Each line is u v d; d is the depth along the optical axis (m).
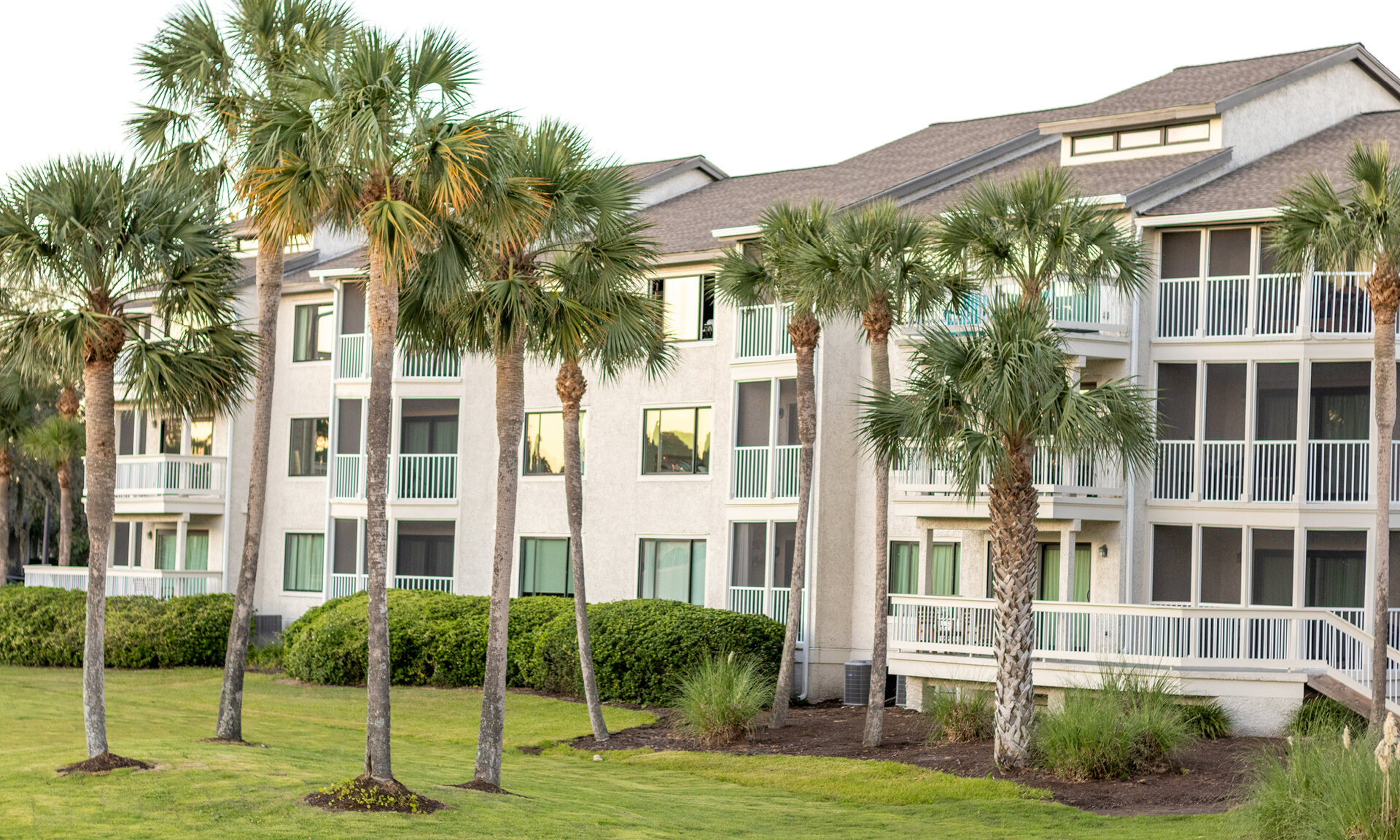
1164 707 21.92
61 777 17.67
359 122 15.73
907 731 25.08
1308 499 26.48
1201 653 23.95
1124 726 20.78
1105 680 22.58
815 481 30.86
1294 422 26.83
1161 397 27.69
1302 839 15.55
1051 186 21.55
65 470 43.72
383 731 16.80
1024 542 21.47
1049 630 25.02
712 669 26.09
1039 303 21.42
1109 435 20.70
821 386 30.94
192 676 34.94
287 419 39.84
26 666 37.28
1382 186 20.59
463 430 36.38
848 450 31.08
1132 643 24.25
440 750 24.06
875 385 23.19
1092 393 20.67
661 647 29.16
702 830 17.34
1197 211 27.00
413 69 16.77
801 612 30.62
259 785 17.20
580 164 19.88
